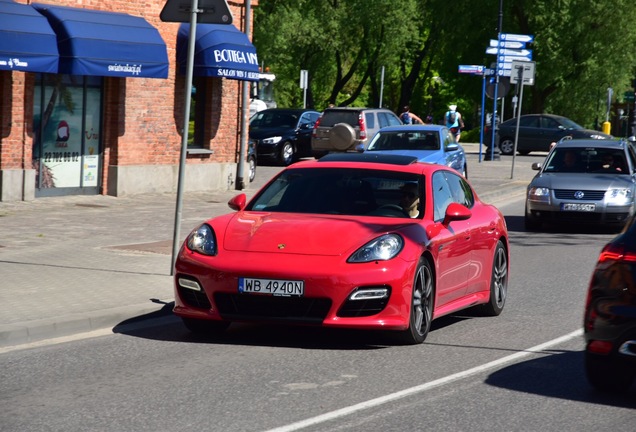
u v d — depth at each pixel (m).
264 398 7.24
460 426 6.62
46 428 6.36
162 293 11.34
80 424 6.47
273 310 9.05
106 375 7.93
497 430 6.55
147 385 7.61
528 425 6.70
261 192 10.49
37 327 9.34
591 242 19.05
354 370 8.27
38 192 21.62
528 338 9.94
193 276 9.26
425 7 65.75
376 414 6.86
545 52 58.16
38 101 21.41
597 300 7.36
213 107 26.27
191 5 12.48
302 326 10.35
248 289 9.01
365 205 10.07
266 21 61.50
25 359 8.49
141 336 9.62
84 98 22.53
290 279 8.94
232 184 26.97
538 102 61.41
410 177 10.40
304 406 7.04
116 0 22.84
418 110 91.88
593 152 21.48
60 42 20.69
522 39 38.53
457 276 10.31
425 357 8.88
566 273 14.93
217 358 8.67
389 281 9.01
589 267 15.62
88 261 13.46
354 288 8.92
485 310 11.30
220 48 24.73
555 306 12.04
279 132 37.62
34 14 20.02
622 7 57.53
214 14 12.55
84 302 10.60
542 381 8.02
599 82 59.03
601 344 7.33
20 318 9.62
